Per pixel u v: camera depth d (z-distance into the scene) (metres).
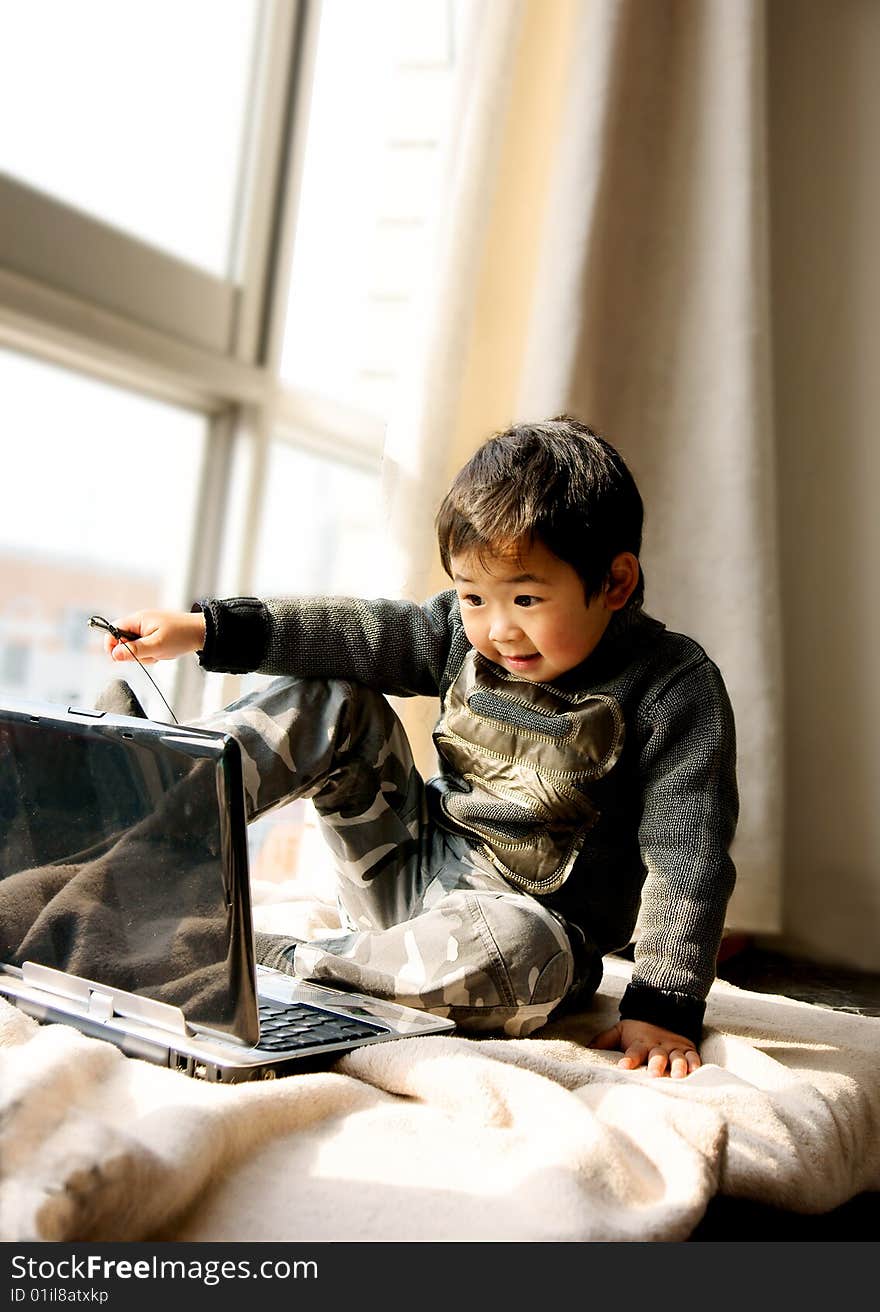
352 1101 0.73
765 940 1.95
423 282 1.54
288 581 1.85
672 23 1.92
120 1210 0.55
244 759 0.99
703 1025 1.00
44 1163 0.55
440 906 0.95
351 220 1.89
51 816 0.82
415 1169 0.66
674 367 1.88
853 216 1.99
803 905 1.94
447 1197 0.62
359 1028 0.85
